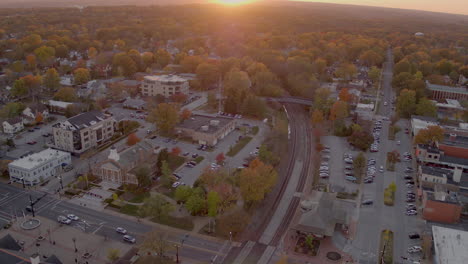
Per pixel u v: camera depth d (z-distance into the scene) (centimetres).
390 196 19500
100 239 15950
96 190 19638
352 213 18125
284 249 15625
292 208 18638
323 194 18812
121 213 17825
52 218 17262
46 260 12738
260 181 17925
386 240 16100
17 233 16138
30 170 19588
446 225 17225
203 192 18450
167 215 16988
